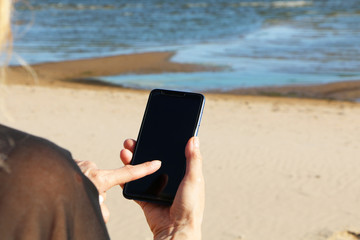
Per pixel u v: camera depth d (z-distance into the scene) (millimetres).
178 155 1488
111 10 57938
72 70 22406
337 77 19828
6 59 724
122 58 25375
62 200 714
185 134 1517
